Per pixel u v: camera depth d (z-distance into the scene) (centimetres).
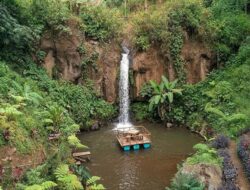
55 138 1520
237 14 2444
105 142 1889
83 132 2050
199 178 1288
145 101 2289
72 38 2153
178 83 2245
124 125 2177
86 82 2198
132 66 2277
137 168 1584
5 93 1525
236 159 1424
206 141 1816
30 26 2028
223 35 2322
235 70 2123
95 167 1600
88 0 2538
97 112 2148
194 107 2142
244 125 1662
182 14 2270
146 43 2264
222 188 1205
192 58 2286
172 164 1611
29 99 1575
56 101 1961
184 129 2080
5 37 1844
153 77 2295
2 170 1137
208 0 2706
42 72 2047
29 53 2036
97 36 2250
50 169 1280
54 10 2117
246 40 2244
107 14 2317
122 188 1412
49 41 2120
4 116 1278
